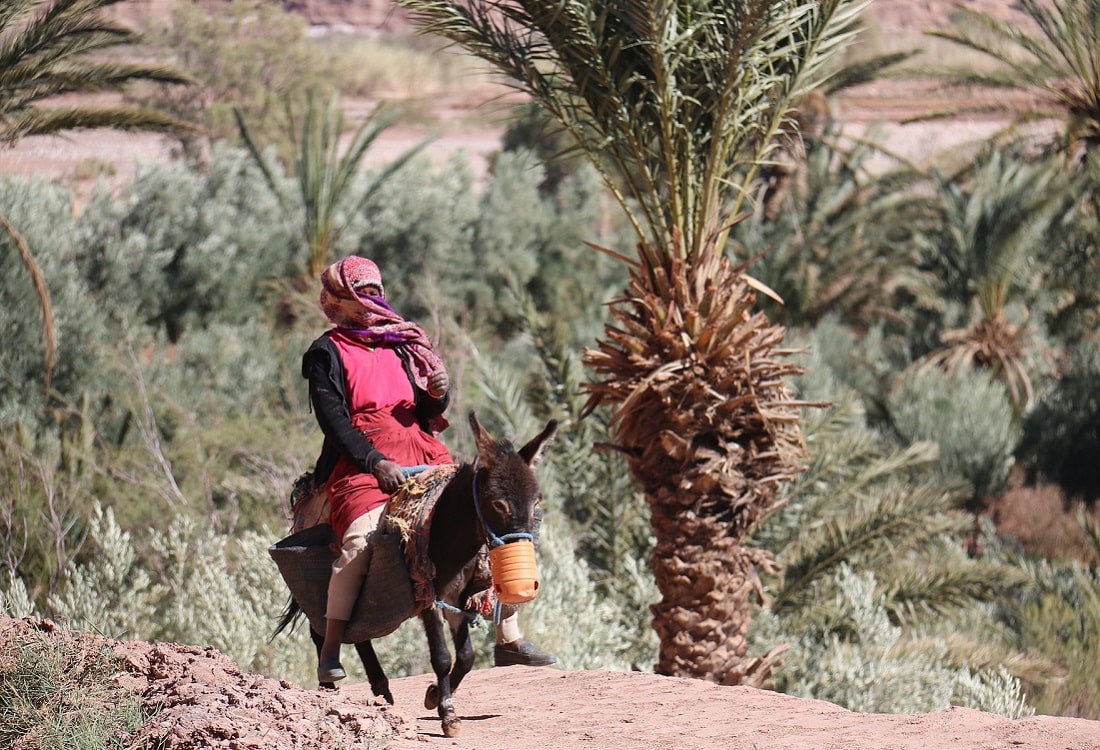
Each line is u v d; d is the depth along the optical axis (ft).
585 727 44.16
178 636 75.77
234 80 344.69
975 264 186.80
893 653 85.30
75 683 38.09
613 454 98.63
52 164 293.84
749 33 69.41
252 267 203.62
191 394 152.15
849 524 96.99
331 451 43.24
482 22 75.46
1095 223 181.06
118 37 128.67
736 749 38.86
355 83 485.15
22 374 138.00
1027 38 179.32
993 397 162.81
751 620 89.66
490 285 225.15
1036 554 139.95
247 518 105.91
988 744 37.60
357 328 43.50
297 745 36.22
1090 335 195.11
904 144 364.17
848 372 179.63
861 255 205.16
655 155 75.77
